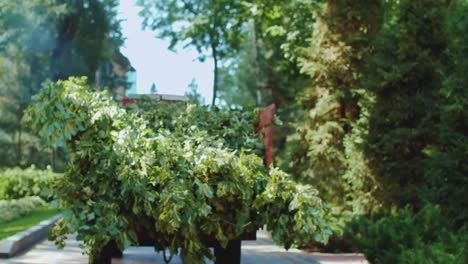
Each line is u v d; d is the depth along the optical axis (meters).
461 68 11.18
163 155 6.50
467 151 10.62
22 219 15.93
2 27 29.19
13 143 30.28
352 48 16.73
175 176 6.42
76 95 6.54
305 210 6.54
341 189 16.28
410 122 13.84
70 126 6.38
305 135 17.33
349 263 10.32
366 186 14.12
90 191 6.21
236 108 9.17
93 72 33.59
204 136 7.35
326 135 16.38
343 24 16.94
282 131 30.20
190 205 6.27
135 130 6.74
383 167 13.69
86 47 32.62
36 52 30.27
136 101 9.75
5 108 29.91
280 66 31.48
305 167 17.22
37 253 10.62
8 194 21.81
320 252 11.70
